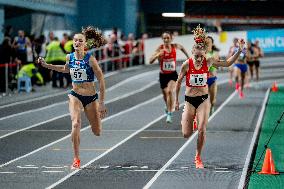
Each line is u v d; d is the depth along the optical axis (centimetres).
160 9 9581
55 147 3014
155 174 2358
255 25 9475
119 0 8594
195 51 2444
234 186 2147
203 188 2116
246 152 2844
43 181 2228
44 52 6022
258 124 3809
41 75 6016
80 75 2417
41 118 4134
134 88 6031
